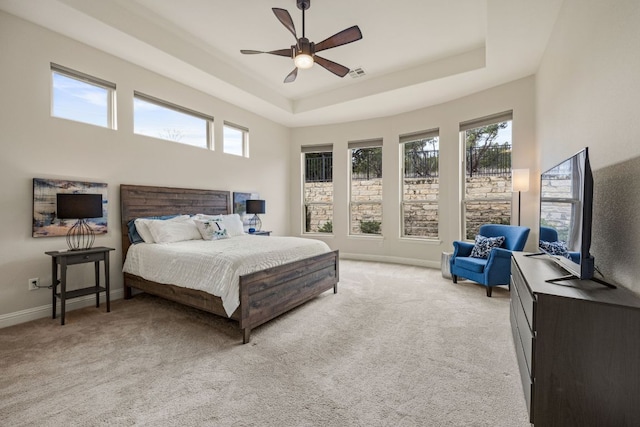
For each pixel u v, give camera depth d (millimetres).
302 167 6359
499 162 4340
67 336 2408
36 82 2820
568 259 1714
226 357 2072
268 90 4891
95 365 1964
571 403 1298
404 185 5449
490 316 2812
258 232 5031
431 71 4012
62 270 2652
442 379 1797
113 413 1503
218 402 1592
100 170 3295
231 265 2410
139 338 2373
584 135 2080
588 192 1463
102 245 3309
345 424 1427
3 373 1864
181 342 2307
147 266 3102
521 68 3654
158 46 3266
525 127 3875
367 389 1704
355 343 2281
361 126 5785
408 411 1516
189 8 2969
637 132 1396
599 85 1827
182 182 4188
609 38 1694
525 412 1501
